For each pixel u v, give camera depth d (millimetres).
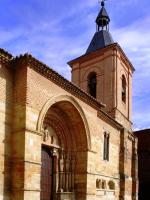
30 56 18531
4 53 18141
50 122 24047
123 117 37531
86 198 24328
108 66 37344
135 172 36688
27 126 18062
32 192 17703
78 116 24688
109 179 30062
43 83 20156
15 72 19016
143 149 48531
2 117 17719
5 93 18188
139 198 47000
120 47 37969
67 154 25406
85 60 39875
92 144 26016
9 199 17328
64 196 24000
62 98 22172
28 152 17812
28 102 18453
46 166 23641
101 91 37281
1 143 17391
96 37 41969
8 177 17500
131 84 41812
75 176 25141
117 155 32969
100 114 28812
